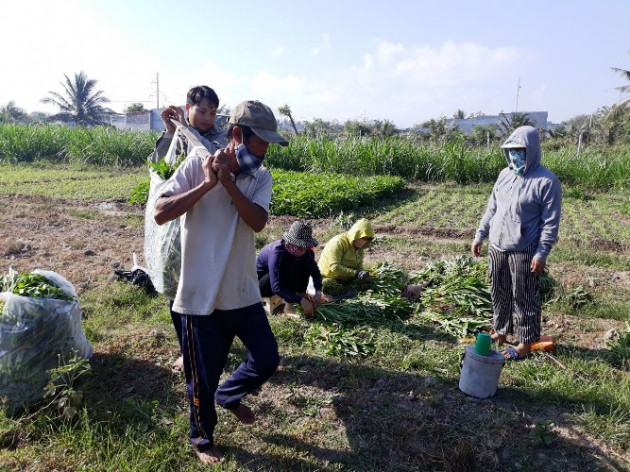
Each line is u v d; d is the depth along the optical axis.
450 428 3.69
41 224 9.87
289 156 20.80
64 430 3.44
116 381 4.18
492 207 5.07
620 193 16.67
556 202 4.43
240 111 3.01
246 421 3.53
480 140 41.72
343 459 3.37
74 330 3.97
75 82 77.00
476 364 4.07
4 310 3.59
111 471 3.12
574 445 3.56
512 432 3.67
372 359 4.73
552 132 50.50
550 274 7.36
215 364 3.12
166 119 4.00
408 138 20.31
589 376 4.50
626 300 6.39
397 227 10.80
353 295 6.15
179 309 3.03
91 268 7.18
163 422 3.63
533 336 4.71
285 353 4.78
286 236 5.26
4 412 3.53
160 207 2.87
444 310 5.95
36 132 23.86
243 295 3.14
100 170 20.97
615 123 43.25
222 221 3.01
